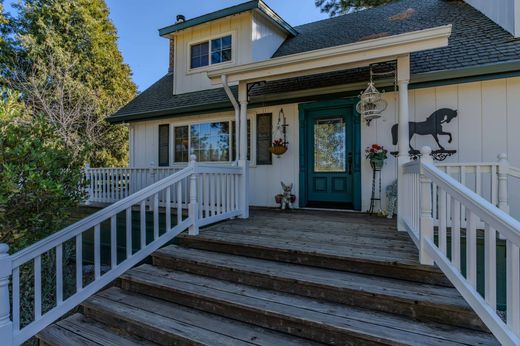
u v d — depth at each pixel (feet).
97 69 48.01
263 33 22.38
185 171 11.67
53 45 42.16
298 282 8.03
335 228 12.49
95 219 8.93
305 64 13.08
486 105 14.17
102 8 52.70
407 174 10.66
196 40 23.72
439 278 7.59
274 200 19.42
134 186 18.70
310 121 18.70
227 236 11.28
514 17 14.46
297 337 6.74
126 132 45.44
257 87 19.70
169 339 7.05
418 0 24.44
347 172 17.72
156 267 10.53
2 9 43.24
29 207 8.67
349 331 6.18
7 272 7.00
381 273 8.27
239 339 6.64
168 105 22.97
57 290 8.09
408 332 6.08
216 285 8.77
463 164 10.80
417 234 8.88
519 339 4.42
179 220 11.55
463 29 17.10
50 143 9.53
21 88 36.32
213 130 21.76
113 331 7.85
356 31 21.18
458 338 5.85
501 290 10.12
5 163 7.83
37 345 8.95
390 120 16.29
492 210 4.97
